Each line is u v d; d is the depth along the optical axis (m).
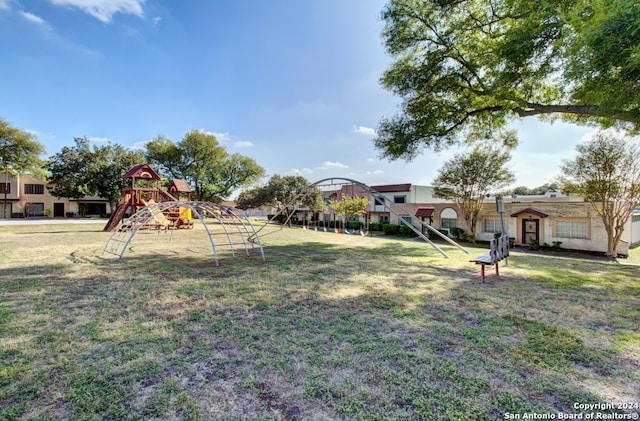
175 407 2.11
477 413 2.04
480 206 19.22
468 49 9.44
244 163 41.16
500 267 7.93
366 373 2.57
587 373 2.58
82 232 17.73
